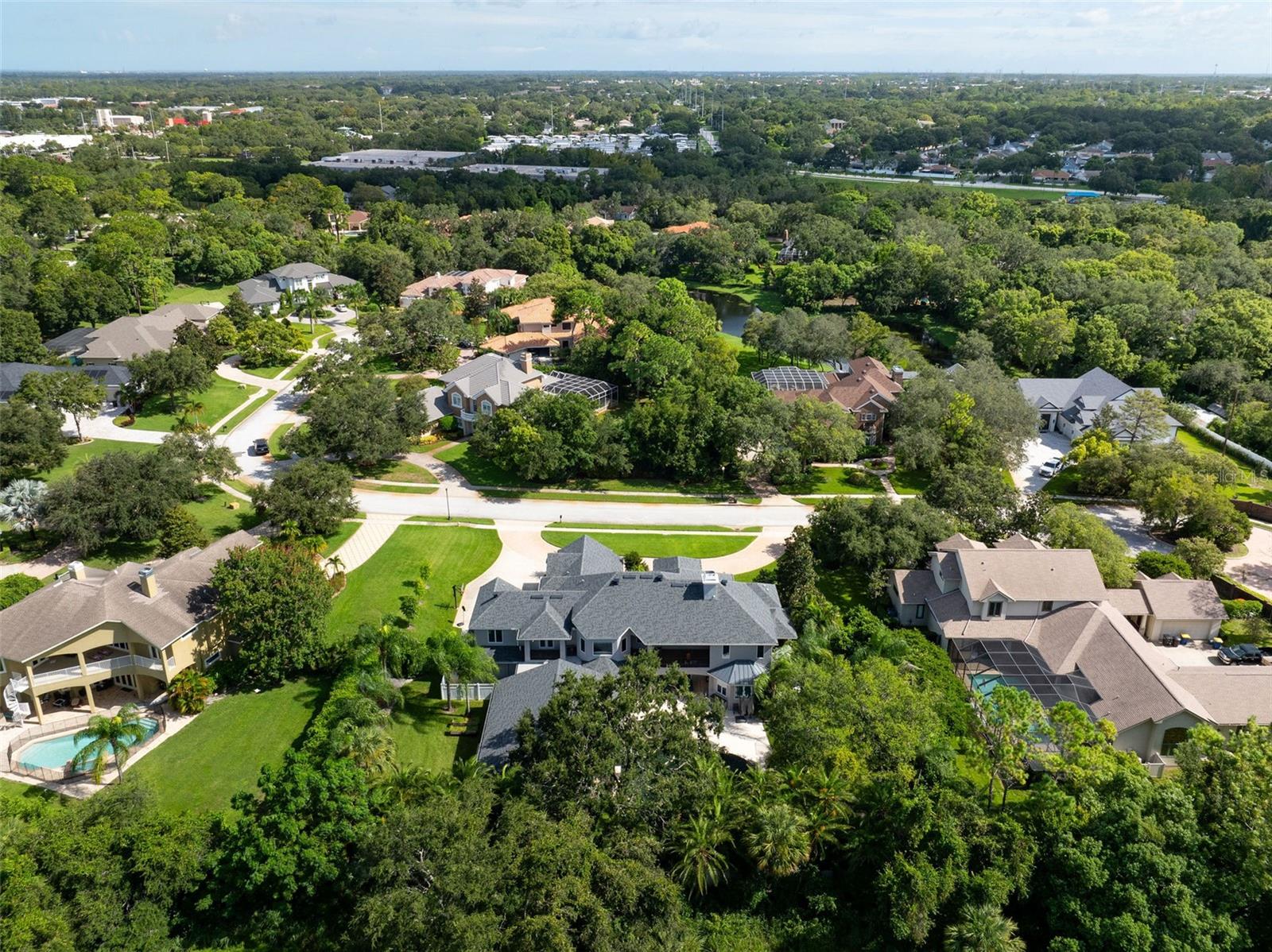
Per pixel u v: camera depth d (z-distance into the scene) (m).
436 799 45.97
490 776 51.03
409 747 60.62
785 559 77.12
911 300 177.62
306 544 79.75
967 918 43.78
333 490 86.25
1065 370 140.00
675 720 51.00
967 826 47.06
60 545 85.62
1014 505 87.56
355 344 135.25
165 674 63.97
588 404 106.56
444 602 79.25
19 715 62.25
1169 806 46.44
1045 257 175.12
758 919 49.00
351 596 79.19
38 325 134.12
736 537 92.38
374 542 89.81
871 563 79.31
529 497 101.94
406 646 65.94
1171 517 90.88
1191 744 51.06
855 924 48.06
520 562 86.56
